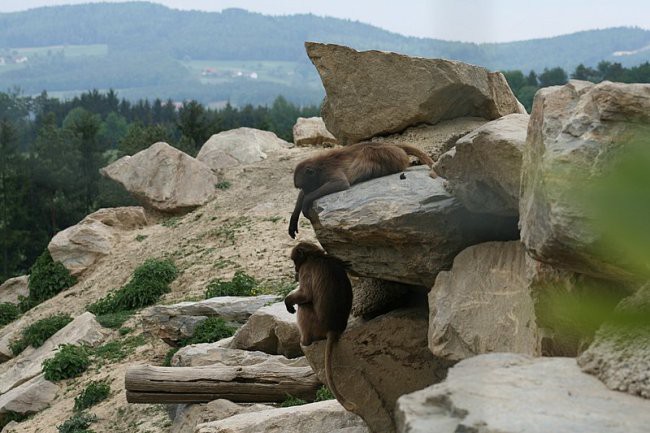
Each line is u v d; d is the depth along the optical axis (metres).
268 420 11.78
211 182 34.62
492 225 8.43
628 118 5.44
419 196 8.70
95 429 18.12
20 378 23.66
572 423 3.60
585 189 5.29
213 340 20.30
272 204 31.80
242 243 28.83
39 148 57.47
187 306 21.28
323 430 11.35
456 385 3.95
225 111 98.00
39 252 55.38
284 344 15.98
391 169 9.91
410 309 10.38
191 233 31.41
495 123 7.83
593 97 5.65
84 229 32.81
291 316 16.11
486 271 8.00
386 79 14.12
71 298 30.44
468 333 7.72
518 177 7.15
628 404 3.97
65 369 22.33
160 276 27.55
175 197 33.97
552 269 6.15
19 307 33.09
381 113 14.24
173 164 34.56
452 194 8.52
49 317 28.03
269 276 25.72
